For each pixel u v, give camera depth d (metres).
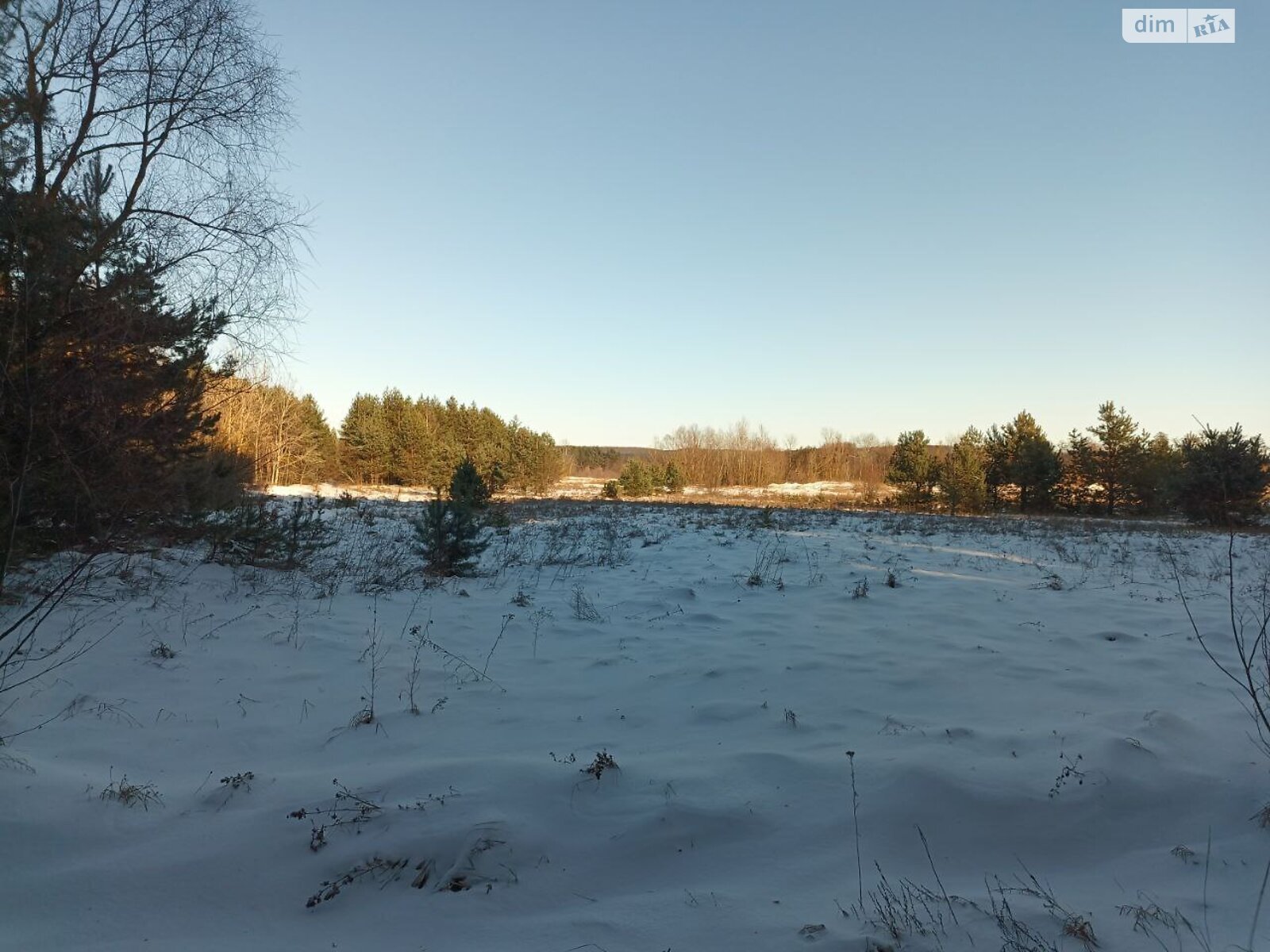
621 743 4.30
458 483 10.05
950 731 4.30
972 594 8.49
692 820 3.32
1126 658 5.97
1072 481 35.94
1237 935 2.59
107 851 3.04
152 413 6.22
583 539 13.70
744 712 4.78
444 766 3.78
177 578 7.54
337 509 18.06
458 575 9.46
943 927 2.65
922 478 33.53
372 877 2.94
